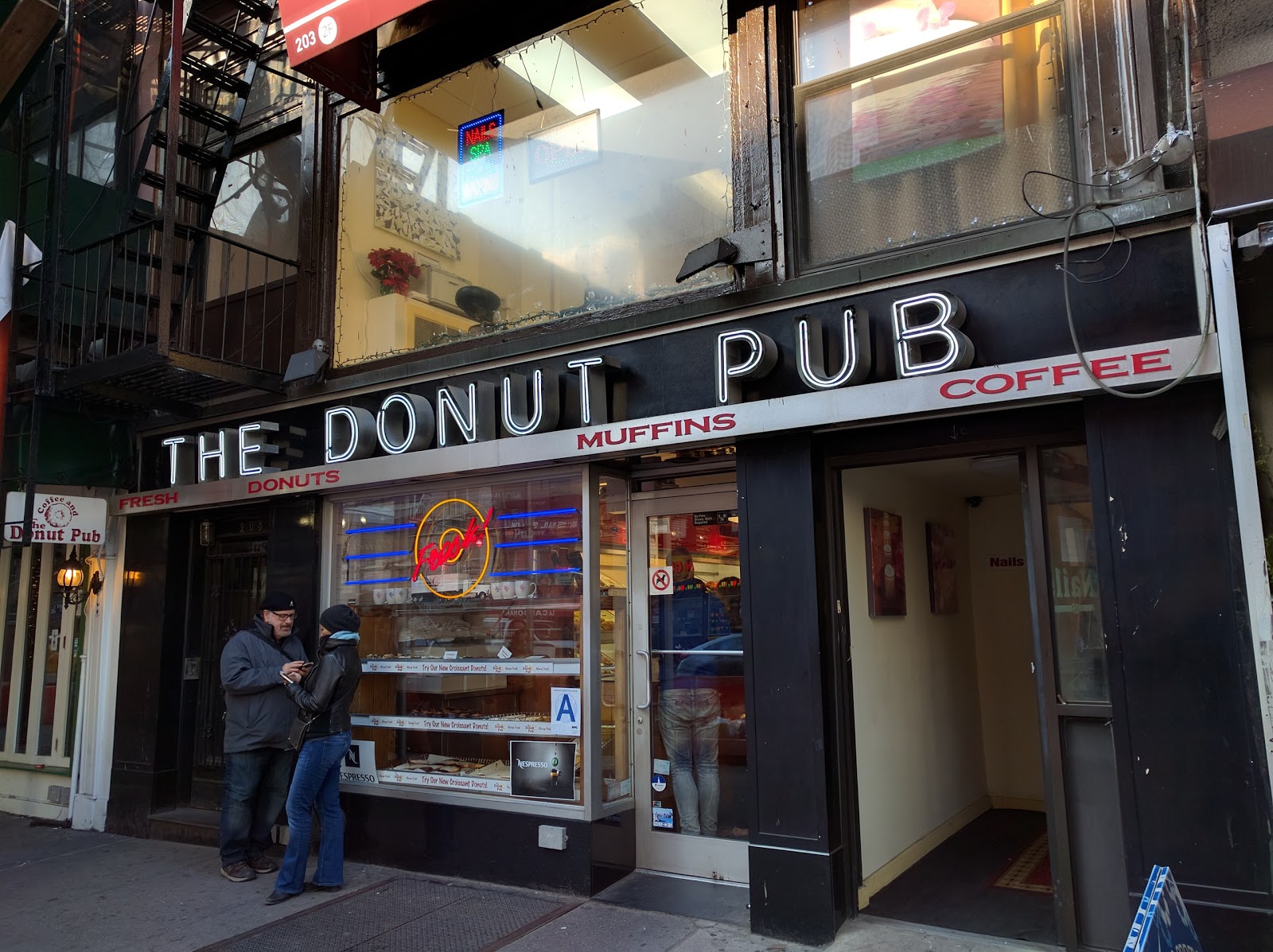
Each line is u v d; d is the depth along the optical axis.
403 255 6.21
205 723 6.71
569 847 4.86
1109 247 3.70
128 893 5.19
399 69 6.36
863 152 4.60
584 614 4.98
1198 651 3.40
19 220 6.62
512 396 5.09
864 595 4.84
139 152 6.66
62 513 6.30
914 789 5.25
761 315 4.53
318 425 6.11
